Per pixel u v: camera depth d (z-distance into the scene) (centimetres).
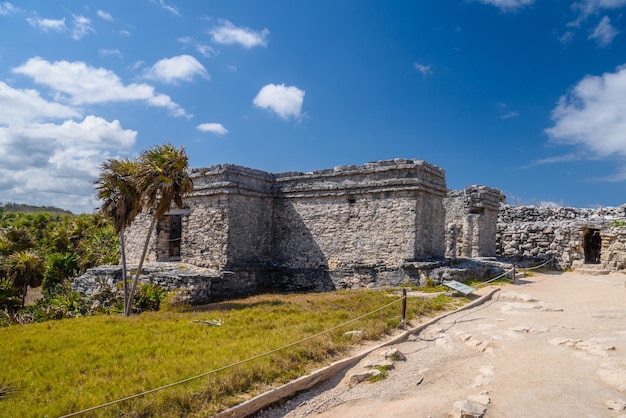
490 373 839
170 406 677
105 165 1667
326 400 784
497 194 2703
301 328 1111
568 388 747
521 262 2517
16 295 2584
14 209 7438
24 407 683
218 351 937
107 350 991
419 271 1806
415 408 718
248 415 713
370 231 1986
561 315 1288
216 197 2075
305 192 2188
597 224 2406
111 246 3097
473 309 1377
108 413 651
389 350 960
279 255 2247
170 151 1600
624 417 630
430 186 1966
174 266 2114
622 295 1616
